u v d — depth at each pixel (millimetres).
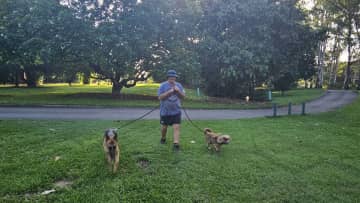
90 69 19031
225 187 3740
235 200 3381
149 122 8852
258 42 17422
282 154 5375
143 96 19016
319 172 4398
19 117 9734
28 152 5078
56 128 7441
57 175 4000
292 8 19344
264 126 8633
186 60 16766
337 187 3832
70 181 3896
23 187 3539
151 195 3445
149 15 16047
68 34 15289
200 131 7523
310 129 8211
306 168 4582
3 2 17234
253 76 17891
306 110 14266
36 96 18000
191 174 4184
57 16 15062
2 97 17047
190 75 17203
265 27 17297
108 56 15461
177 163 4699
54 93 20828
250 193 3570
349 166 4734
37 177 3879
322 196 3539
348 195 3588
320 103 18281
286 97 22984
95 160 4703
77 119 9500
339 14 36312
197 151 5461
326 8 35719
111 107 13758
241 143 6238
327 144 6262
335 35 37906
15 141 5848
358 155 5398
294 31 18531
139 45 15609
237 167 4543
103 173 4152
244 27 18219
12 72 30984
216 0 18516
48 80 49938
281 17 17891
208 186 3754
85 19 15680
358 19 35438
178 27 17109
